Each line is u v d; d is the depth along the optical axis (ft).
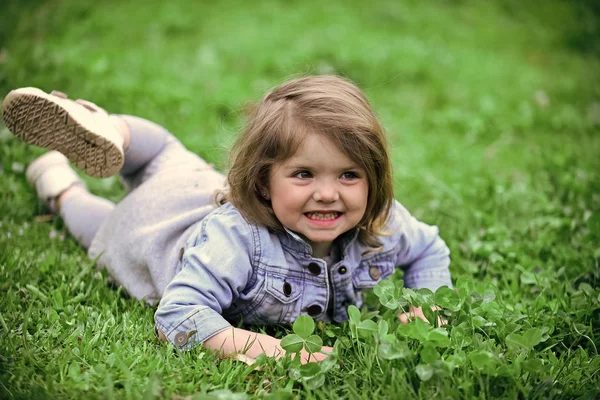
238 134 7.68
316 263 7.37
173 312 6.86
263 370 6.65
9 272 8.21
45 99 7.57
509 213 11.05
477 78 19.54
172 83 16.03
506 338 6.60
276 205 6.95
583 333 7.50
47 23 18.69
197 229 7.61
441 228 10.51
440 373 6.06
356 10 24.06
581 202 11.28
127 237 8.37
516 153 14.55
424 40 22.43
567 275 9.00
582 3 27.86
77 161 8.03
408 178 12.66
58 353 6.68
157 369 6.47
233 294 7.23
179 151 9.34
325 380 6.45
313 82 7.18
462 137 15.61
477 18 25.57
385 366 6.35
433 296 7.01
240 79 17.12
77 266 8.76
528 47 23.98
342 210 6.89
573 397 6.45
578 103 18.53
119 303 8.15
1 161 11.38
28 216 10.11
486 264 9.40
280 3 23.94
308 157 6.68
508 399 6.09
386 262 7.93
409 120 16.21
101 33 19.12
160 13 21.09
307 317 6.45
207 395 5.95
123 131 8.79
